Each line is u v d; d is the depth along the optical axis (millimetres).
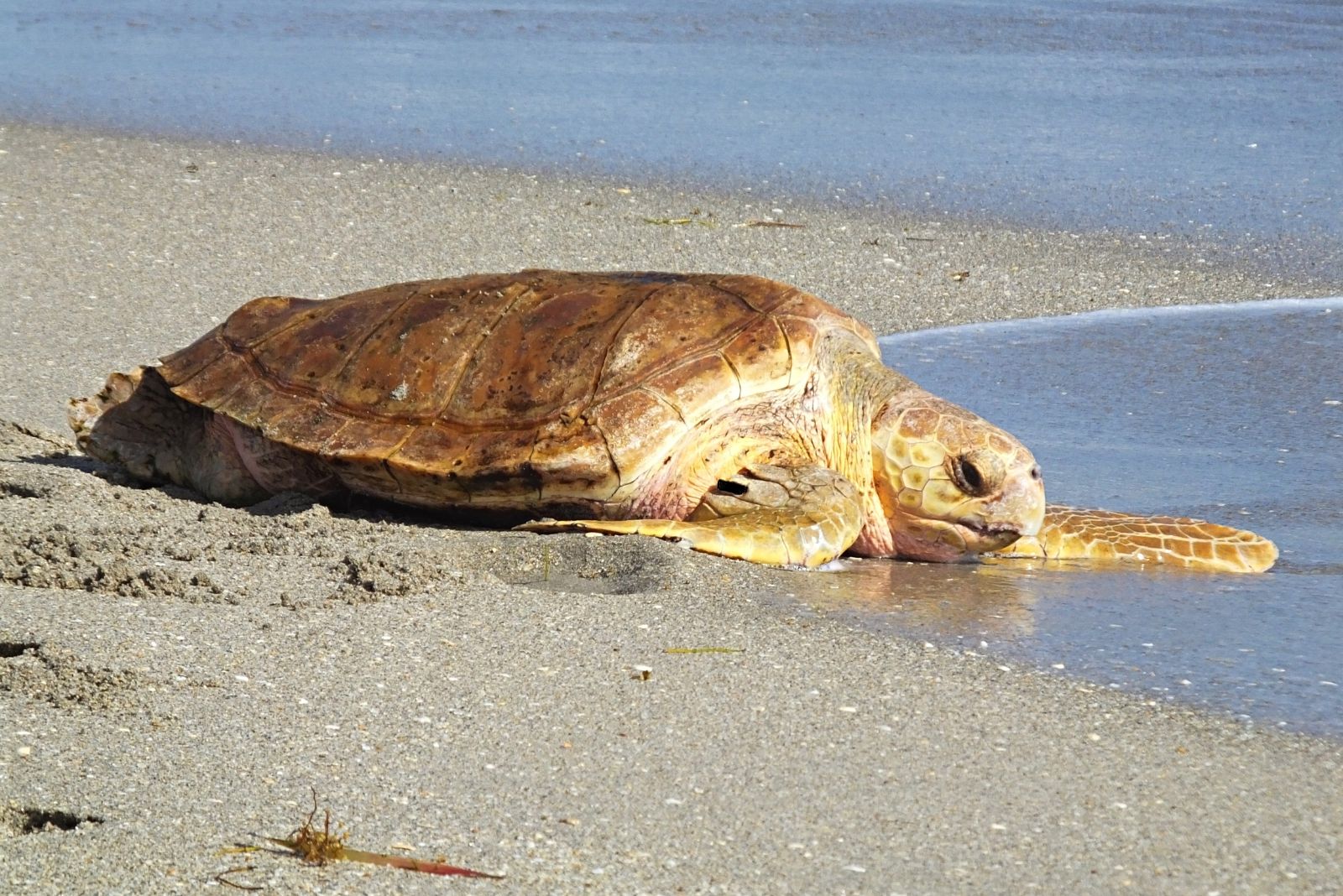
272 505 13875
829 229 26938
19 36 49969
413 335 13859
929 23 56938
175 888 7352
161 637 10367
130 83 40875
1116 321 22062
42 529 12336
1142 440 17000
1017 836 8203
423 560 12008
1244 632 11570
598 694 9859
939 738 9398
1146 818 8477
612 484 12883
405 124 35781
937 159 33250
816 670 10414
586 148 33656
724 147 34156
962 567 13656
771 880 7684
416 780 8578
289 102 38562
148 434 14789
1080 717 9820
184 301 20922
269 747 8914
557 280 14391
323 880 7461
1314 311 22406
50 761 8609
